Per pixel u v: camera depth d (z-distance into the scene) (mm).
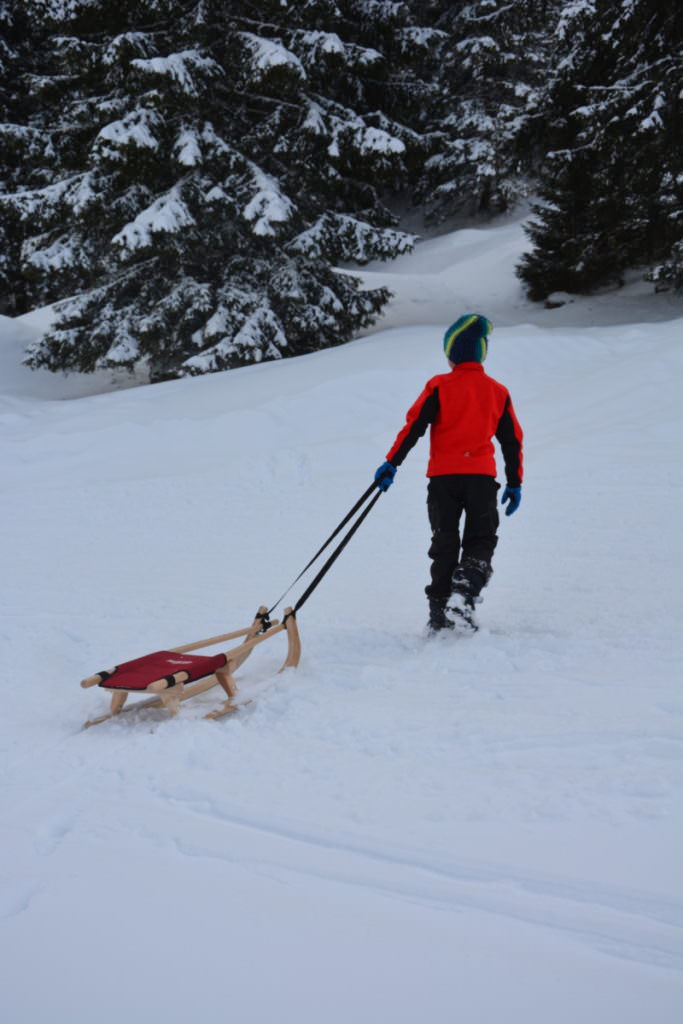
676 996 1551
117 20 18016
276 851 2189
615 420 9648
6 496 9258
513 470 4539
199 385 13680
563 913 1823
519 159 19922
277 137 17938
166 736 3133
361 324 19656
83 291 22031
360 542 6785
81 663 4348
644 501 6934
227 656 3508
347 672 3812
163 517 8039
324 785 2596
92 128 18359
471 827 2232
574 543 6055
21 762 3027
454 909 1864
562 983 1597
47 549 7176
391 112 19703
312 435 10586
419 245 30750
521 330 14188
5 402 14102
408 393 11383
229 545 6973
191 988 1638
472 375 4395
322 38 17141
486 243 28281
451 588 4211
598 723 2904
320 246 18094
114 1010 1583
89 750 3096
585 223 20438
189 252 17484
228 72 17688
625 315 19297
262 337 17500
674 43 16828
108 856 2223
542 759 2641
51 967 1729
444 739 2891
